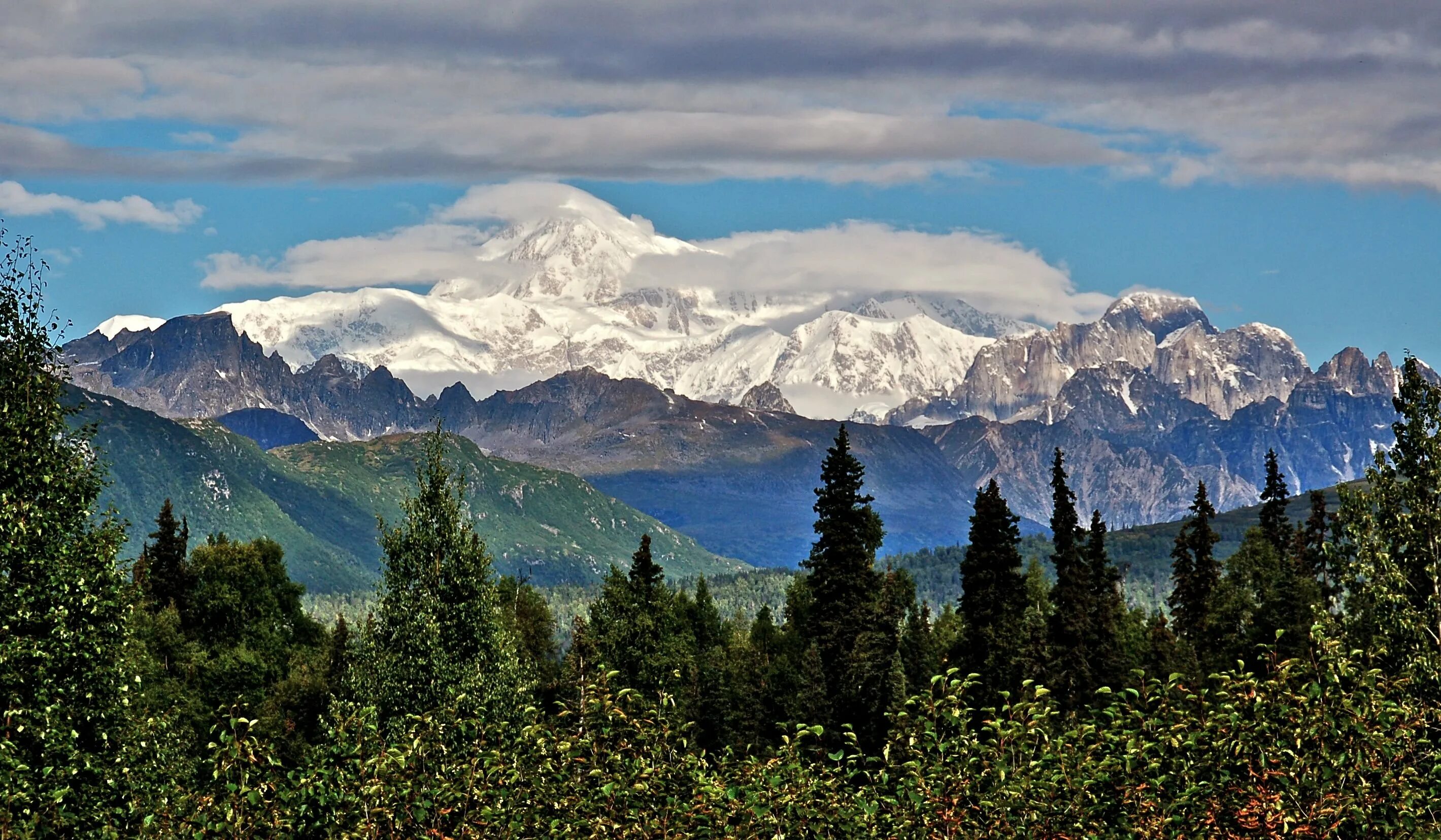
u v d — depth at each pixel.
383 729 150.12
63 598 107.94
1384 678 108.44
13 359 110.31
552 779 108.69
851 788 109.44
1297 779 99.25
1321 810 96.94
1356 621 135.62
